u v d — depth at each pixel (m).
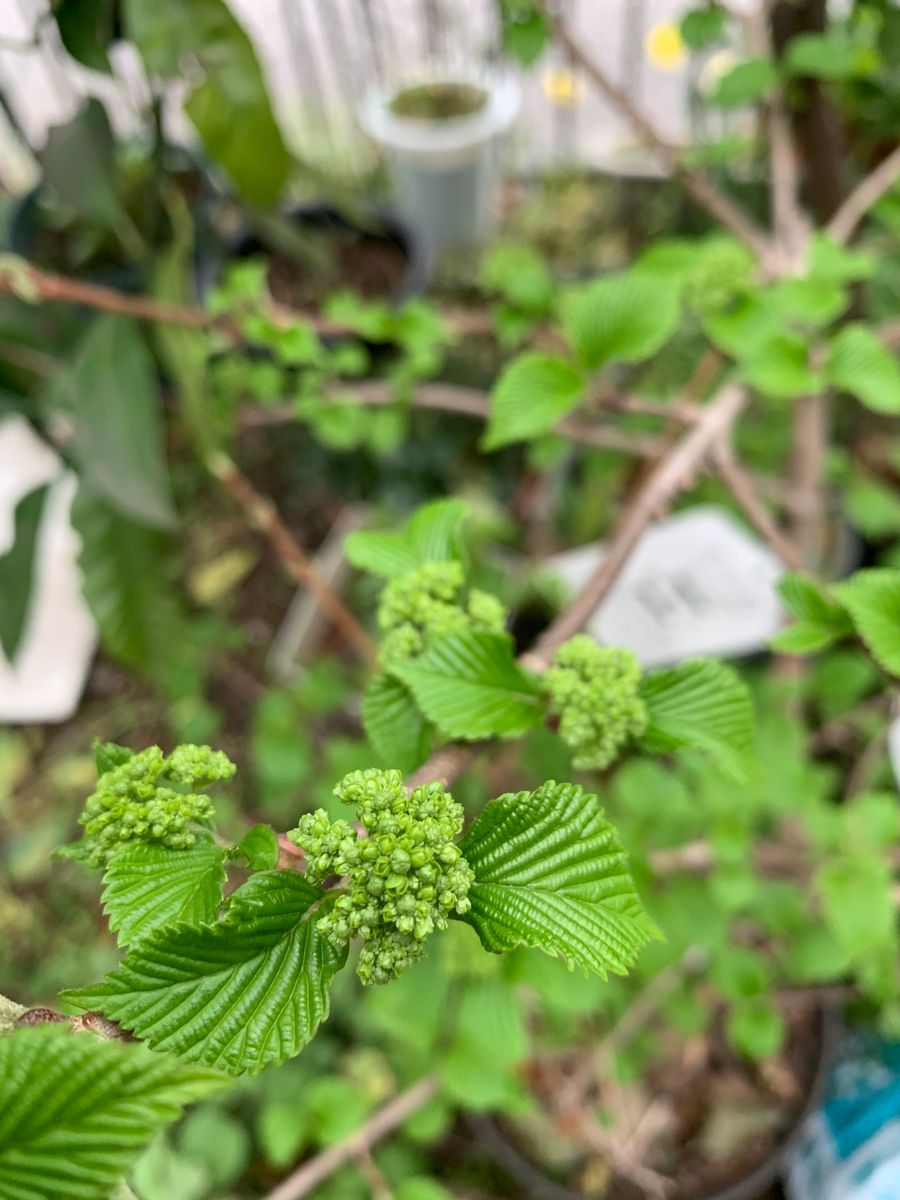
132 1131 0.14
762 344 0.42
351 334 0.78
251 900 0.19
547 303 0.57
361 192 1.08
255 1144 0.62
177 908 0.20
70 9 0.51
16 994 0.69
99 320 0.59
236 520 0.91
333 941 0.19
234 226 0.94
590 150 1.11
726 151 0.61
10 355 0.68
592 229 1.07
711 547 0.65
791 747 0.53
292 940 0.19
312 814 0.20
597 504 0.82
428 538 0.33
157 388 0.75
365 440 0.88
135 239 0.66
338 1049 0.65
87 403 0.58
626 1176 0.59
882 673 0.32
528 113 1.15
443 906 0.19
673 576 0.65
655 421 0.76
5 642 0.69
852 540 0.78
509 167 1.14
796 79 0.55
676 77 1.12
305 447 0.91
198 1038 0.18
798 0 0.53
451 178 0.96
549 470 0.84
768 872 0.61
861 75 0.58
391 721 0.29
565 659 0.29
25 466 0.96
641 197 1.07
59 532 0.93
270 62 1.12
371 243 0.94
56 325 0.69
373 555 0.32
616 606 0.64
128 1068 0.14
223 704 0.84
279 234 0.75
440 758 0.27
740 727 0.29
